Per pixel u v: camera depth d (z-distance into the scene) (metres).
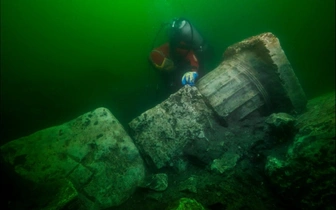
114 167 2.30
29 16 11.25
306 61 5.73
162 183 2.20
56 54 10.52
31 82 8.60
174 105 2.62
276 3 5.68
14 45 11.06
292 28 5.79
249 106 2.70
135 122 2.61
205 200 1.93
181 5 7.23
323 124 1.73
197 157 2.39
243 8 6.12
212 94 2.70
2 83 9.41
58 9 10.52
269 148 2.26
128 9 8.97
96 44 9.90
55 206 1.74
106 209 2.11
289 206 1.73
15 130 5.92
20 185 2.07
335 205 1.45
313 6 5.35
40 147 2.34
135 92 6.61
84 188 2.14
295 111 2.61
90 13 9.89
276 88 2.63
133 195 2.25
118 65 8.71
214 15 6.57
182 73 3.80
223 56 3.28
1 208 1.88
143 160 2.58
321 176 1.54
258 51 2.71
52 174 2.16
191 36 3.55
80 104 6.66
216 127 2.61
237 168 2.19
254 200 1.85
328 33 5.43
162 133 2.52
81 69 9.39
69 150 2.32
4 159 2.22
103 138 2.41
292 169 1.71
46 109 6.71
